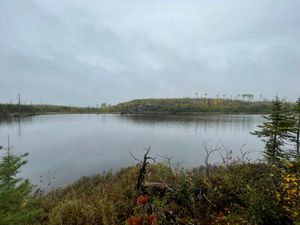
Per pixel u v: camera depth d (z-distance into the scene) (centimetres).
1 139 3362
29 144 2930
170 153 2336
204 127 5412
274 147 1012
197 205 555
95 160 2033
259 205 453
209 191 578
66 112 15625
